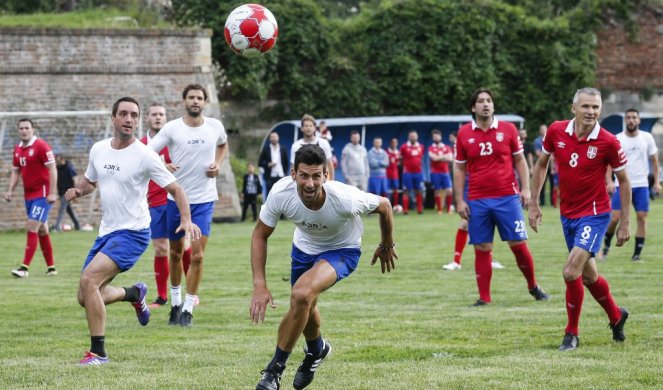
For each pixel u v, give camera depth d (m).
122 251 12.08
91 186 12.66
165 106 42.66
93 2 50.22
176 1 49.72
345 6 76.94
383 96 53.84
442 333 13.68
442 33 54.19
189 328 14.55
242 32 15.25
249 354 12.29
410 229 33.88
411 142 43.19
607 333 13.56
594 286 12.72
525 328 14.02
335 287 19.17
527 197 17.12
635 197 23.25
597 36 57.28
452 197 44.19
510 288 18.75
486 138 16.70
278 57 51.31
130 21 45.62
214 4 49.59
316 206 9.98
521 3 62.94
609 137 12.80
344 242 10.53
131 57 42.09
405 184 43.28
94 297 11.79
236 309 16.50
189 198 15.62
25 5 51.28
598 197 12.98
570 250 13.05
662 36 57.88
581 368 11.07
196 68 43.31
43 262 25.19
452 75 53.78
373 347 12.62
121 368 11.39
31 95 40.16
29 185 22.25
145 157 12.25
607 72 57.59
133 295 13.68
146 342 13.23
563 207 13.28
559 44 55.62
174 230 15.08
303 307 9.70
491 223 16.77
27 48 40.19
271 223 10.16
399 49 53.78
